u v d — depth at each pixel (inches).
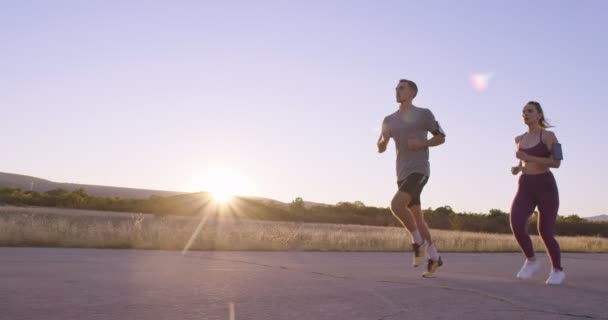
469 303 174.2
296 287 201.8
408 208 259.3
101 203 3043.8
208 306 158.2
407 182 254.4
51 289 180.5
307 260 353.7
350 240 664.4
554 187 259.0
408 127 254.4
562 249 872.9
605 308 173.6
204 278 221.6
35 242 458.9
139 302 161.2
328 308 159.9
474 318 150.3
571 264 414.6
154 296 172.4
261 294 182.4
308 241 616.7
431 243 256.8
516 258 493.4
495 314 156.8
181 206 3139.8
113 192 5265.8
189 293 180.1
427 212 2915.8
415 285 214.5
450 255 528.1
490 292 201.3
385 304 168.7
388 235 779.4
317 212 3312.0
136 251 400.8
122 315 142.3
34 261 280.1
